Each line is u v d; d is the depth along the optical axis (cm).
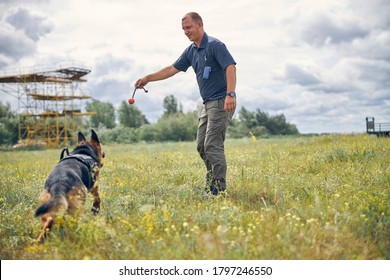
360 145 1563
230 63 880
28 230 708
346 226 610
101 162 824
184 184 1005
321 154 1458
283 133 12019
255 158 1537
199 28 920
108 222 719
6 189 1063
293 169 1208
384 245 550
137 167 1457
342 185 917
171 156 1969
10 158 2903
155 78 1006
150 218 652
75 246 595
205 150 930
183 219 676
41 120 7512
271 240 556
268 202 809
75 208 657
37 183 1108
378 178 948
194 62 948
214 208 759
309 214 693
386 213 665
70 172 681
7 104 8675
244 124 11275
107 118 11944
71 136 7631
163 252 529
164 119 10025
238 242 548
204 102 938
